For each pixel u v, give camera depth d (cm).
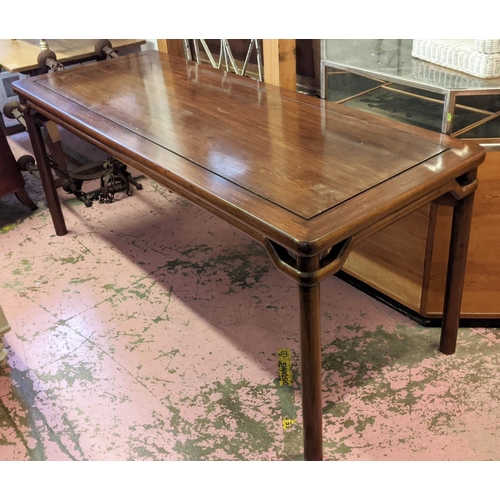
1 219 319
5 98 411
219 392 199
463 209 176
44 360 218
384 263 224
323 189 150
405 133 180
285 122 195
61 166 321
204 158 173
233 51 278
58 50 304
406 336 217
